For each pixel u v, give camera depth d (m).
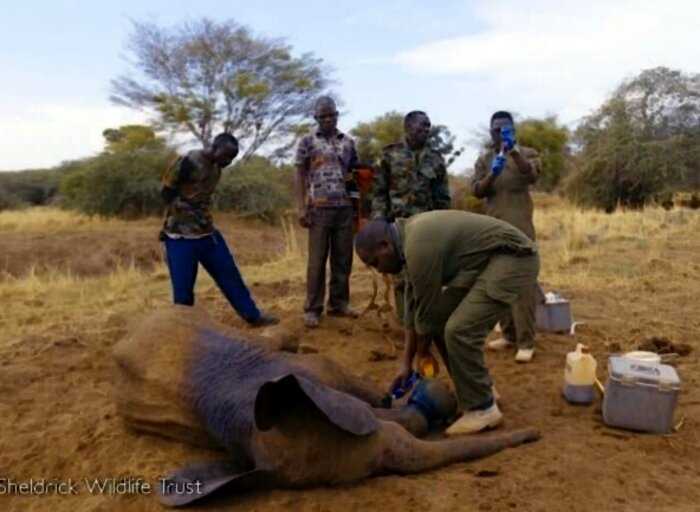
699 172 25.83
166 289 11.01
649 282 10.45
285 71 33.09
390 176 7.30
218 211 24.47
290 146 33.88
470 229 5.24
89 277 14.88
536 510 4.27
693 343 7.59
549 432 5.38
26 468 5.05
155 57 31.75
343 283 8.43
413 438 4.78
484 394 5.36
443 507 4.30
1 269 16.39
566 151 34.62
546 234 16.27
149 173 25.55
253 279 11.55
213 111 32.09
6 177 42.25
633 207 26.14
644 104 26.34
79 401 6.18
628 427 5.35
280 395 4.31
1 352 7.59
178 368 5.13
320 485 4.49
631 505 4.32
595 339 7.75
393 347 7.40
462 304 5.25
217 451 5.11
